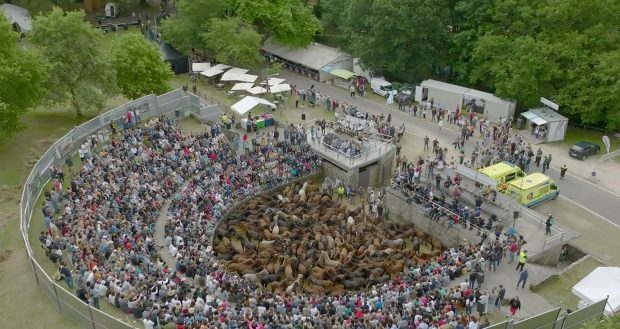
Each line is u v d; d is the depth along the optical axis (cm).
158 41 9656
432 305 4156
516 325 3741
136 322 3841
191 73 9269
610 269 4491
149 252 4641
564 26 7650
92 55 6694
